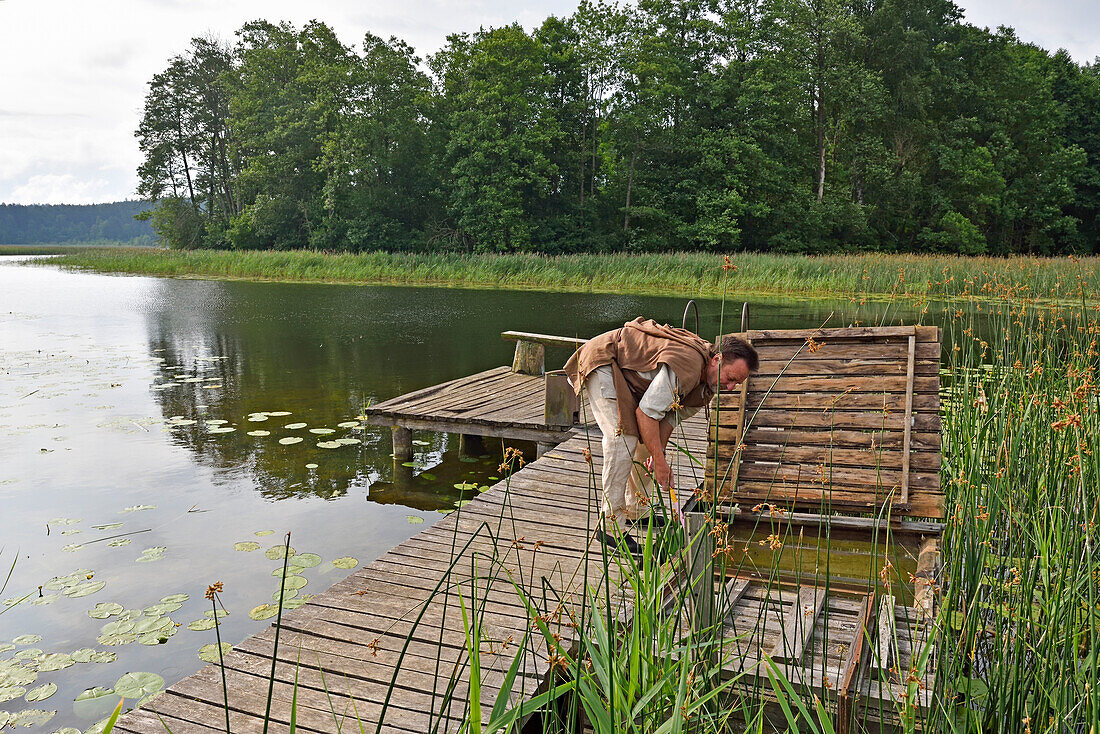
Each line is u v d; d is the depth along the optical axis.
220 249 51.44
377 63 42.66
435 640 3.14
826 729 1.82
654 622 2.26
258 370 11.23
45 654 3.63
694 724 2.21
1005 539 3.33
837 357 4.69
